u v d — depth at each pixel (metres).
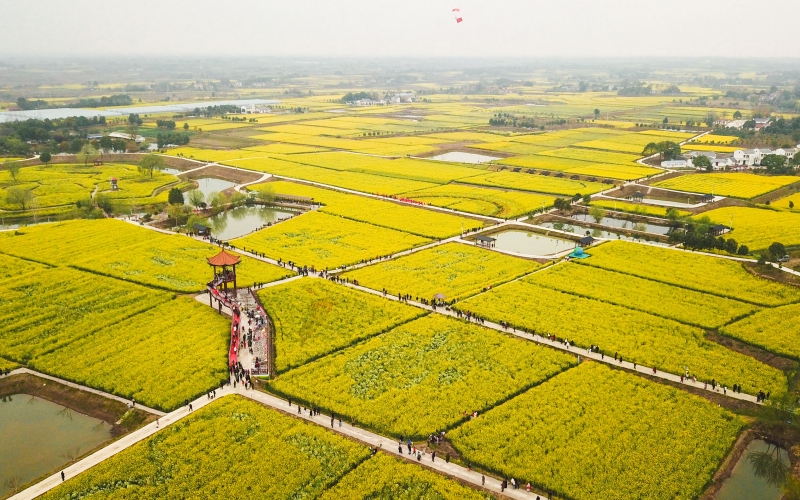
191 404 102.44
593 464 88.12
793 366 115.00
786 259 167.38
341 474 86.50
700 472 86.69
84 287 150.62
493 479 86.19
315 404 102.50
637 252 175.38
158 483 84.50
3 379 112.19
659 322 131.50
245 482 84.56
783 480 85.50
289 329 129.12
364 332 127.69
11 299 143.75
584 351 120.75
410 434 94.88
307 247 181.12
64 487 83.12
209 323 132.38
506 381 109.69
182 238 189.88
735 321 132.50
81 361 116.38
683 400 103.31
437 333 127.12
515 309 137.62
